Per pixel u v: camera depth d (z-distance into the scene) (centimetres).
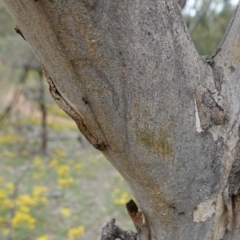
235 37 97
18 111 1151
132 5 72
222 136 93
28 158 1025
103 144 89
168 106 82
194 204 98
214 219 102
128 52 74
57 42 72
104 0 68
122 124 83
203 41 438
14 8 72
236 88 95
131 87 78
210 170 94
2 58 927
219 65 96
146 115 82
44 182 812
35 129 1288
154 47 76
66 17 68
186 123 86
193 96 87
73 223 612
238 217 103
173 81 81
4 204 612
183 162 90
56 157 1040
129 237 129
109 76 76
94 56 73
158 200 97
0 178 777
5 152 1057
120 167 94
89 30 70
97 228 598
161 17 76
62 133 1300
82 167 934
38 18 70
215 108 91
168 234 104
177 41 80
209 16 422
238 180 98
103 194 746
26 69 945
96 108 81
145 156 87
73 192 751
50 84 84
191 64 85
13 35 920
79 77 77
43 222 610
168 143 86
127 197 697
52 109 1366
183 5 184
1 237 528
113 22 71
